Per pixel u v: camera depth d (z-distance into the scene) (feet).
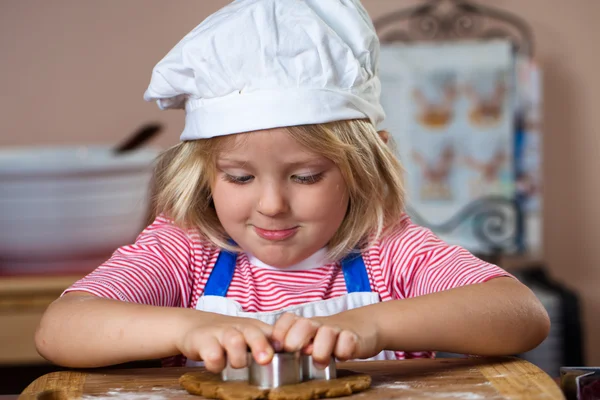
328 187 2.72
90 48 7.36
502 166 7.01
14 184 5.37
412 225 3.19
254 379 2.16
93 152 6.84
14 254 5.50
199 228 3.14
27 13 7.31
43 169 5.36
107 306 2.53
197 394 2.20
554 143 7.45
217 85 2.66
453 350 2.49
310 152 2.64
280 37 2.63
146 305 2.54
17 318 5.48
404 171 3.17
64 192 5.45
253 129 2.61
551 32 7.40
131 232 5.70
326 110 2.66
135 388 2.29
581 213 7.51
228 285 3.09
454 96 6.99
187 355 2.31
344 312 2.44
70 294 2.72
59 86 7.35
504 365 2.45
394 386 2.23
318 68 2.66
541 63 7.43
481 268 2.81
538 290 6.72
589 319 7.57
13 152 6.64
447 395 2.12
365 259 3.12
